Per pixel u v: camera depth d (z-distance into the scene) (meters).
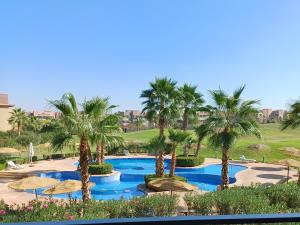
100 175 31.11
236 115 20.98
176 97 28.03
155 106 27.33
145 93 28.27
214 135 21.19
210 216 1.85
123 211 13.72
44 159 41.12
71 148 17.36
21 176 30.56
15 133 66.19
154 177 27.09
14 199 21.34
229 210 13.09
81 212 13.02
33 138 53.59
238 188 16.41
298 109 22.12
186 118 36.53
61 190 17.39
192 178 34.09
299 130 88.31
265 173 32.56
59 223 1.75
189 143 38.88
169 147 28.53
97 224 1.72
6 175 30.72
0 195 22.44
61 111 16.08
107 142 17.20
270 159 43.72
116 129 18.05
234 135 20.45
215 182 32.31
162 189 18.83
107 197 25.50
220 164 39.72
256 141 59.84
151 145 27.34
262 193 14.72
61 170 33.50
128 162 44.66
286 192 14.32
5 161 34.88
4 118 76.00
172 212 14.27
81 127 15.87
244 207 12.77
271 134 81.19
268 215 1.92
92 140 16.84
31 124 77.38
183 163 37.41
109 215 13.48
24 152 48.53
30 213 12.02
